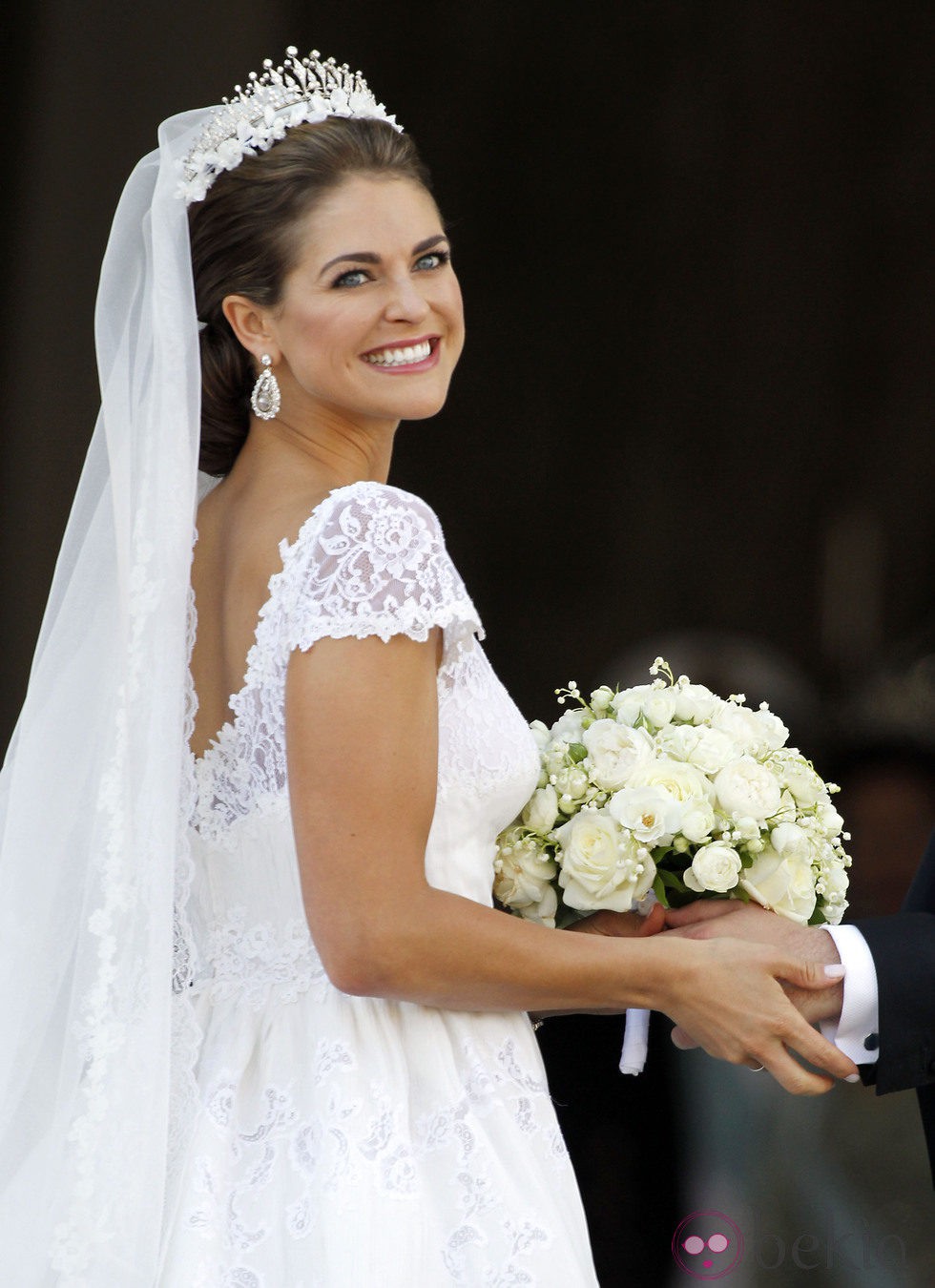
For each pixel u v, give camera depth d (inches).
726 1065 491.5
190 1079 343.3
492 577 1385.3
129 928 335.0
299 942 349.7
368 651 323.6
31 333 904.3
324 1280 319.6
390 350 359.3
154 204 358.3
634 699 402.9
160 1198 327.6
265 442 369.7
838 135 1401.3
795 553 1413.6
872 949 370.6
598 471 1397.6
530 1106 350.6
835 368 1419.8
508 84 1328.7
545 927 341.7
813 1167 479.5
